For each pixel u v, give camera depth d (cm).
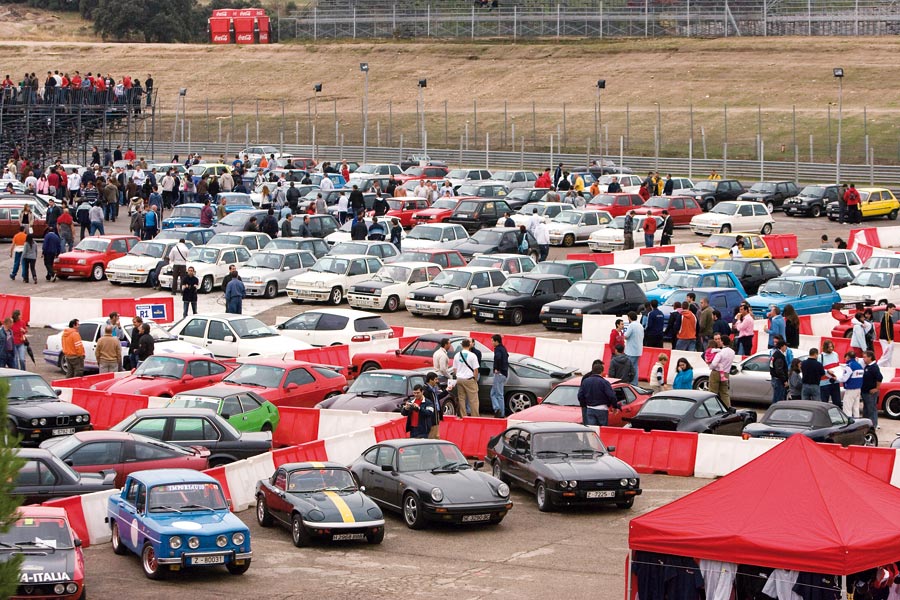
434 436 3188
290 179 8550
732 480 1930
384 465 2755
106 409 3462
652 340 4347
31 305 4969
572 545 2516
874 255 5778
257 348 4238
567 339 4847
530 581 2244
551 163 10988
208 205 6631
